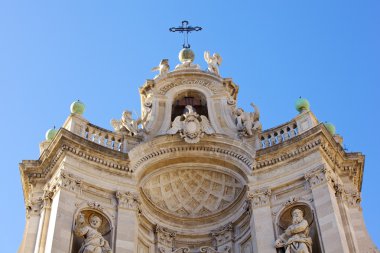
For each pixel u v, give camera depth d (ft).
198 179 94.89
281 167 88.22
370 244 82.84
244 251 88.63
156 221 91.61
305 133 88.53
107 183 86.48
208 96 103.50
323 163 85.56
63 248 77.66
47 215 82.79
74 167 85.61
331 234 78.54
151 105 102.47
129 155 89.40
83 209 82.69
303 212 84.12
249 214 87.66
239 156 91.20
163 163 92.63
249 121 97.09
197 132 92.27
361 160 92.43
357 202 88.07
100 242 79.36
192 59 116.06
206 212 94.12
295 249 78.38
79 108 94.27
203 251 90.17
